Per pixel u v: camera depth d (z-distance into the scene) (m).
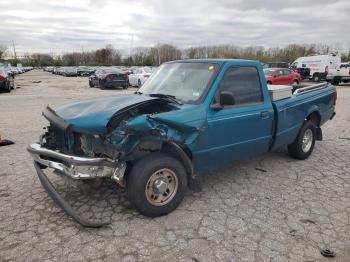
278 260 2.93
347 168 5.37
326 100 6.28
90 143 3.63
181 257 2.96
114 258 2.94
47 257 2.95
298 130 5.46
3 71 20.72
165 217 3.67
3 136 7.34
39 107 12.30
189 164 3.78
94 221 3.55
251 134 4.46
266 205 3.99
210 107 3.91
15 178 4.76
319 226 3.51
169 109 3.82
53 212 3.75
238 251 3.05
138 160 3.57
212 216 3.70
